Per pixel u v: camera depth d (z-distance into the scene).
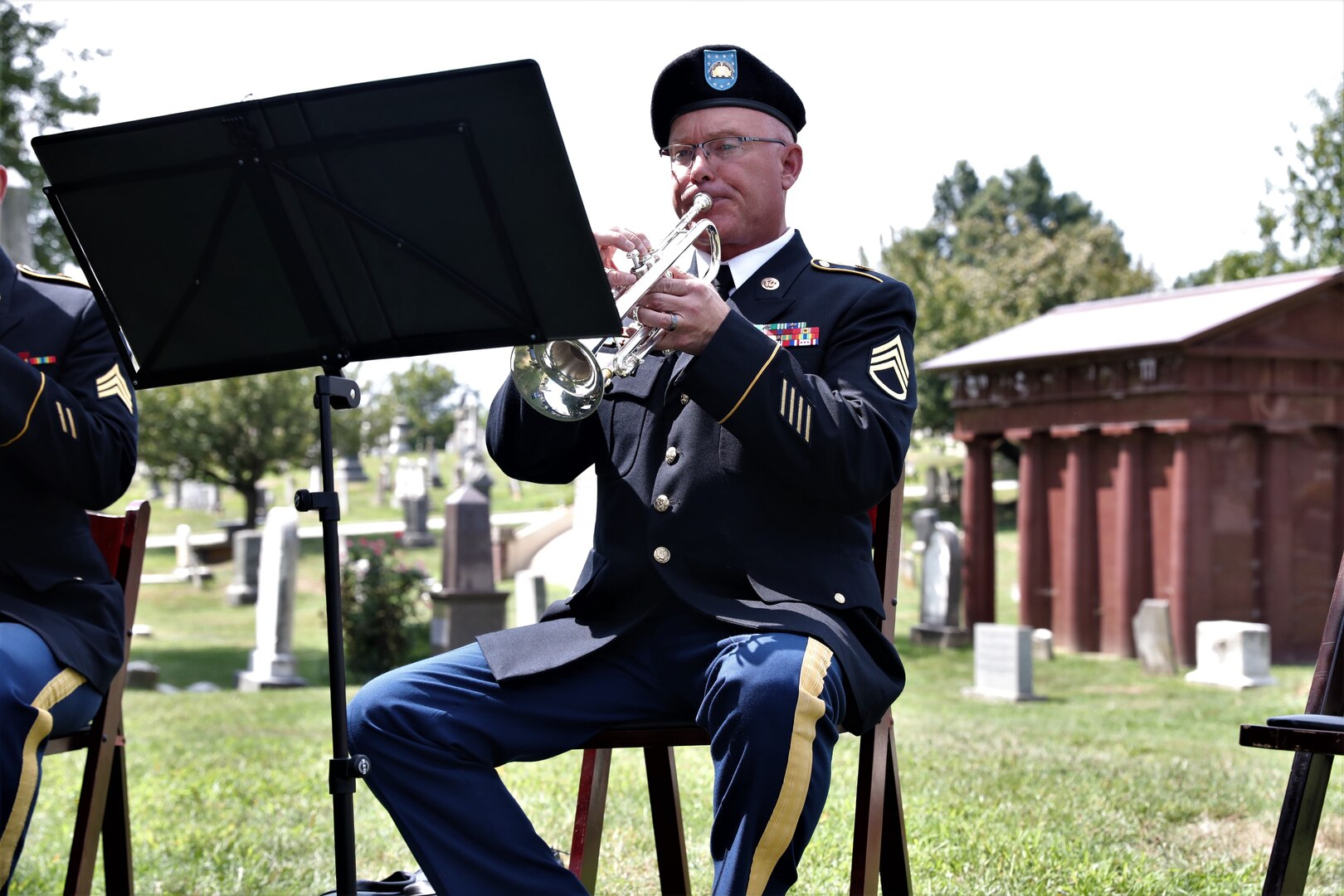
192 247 3.09
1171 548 16.31
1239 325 15.84
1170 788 6.27
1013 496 38.16
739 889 2.76
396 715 3.07
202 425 36.66
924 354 39.62
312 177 2.87
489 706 3.12
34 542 3.69
